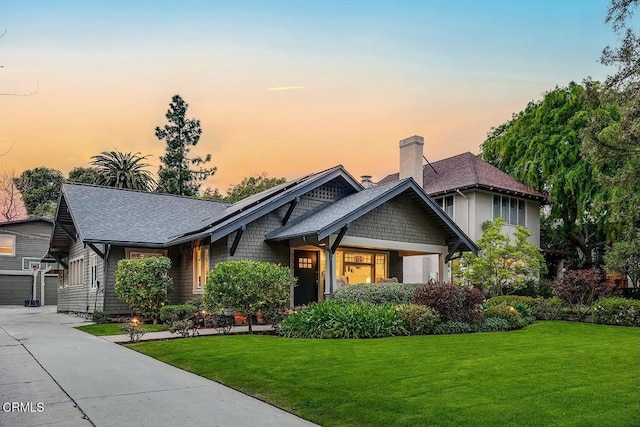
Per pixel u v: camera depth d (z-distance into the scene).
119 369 7.59
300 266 16.80
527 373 6.82
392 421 4.70
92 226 16.89
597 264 26.31
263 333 12.36
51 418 4.96
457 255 20.08
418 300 12.99
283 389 6.03
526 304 16.14
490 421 4.67
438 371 6.94
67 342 10.80
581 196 23.48
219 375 6.96
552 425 4.54
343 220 14.40
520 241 20.03
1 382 6.66
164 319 14.64
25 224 34.53
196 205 21.47
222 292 12.23
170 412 5.16
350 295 13.66
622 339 10.94
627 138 11.02
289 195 16.09
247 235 15.64
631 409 5.04
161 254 18.05
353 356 8.20
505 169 28.44
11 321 16.95
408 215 16.84
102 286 16.97
